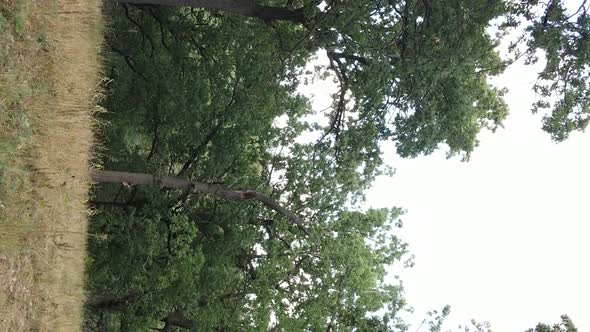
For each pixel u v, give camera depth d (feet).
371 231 65.82
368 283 60.03
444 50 52.34
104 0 55.42
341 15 51.70
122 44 71.61
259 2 62.54
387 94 57.11
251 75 62.54
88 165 40.73
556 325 58.80
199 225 67.82
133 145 74.08
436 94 57.98
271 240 64.90
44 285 33.65
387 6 53.26
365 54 55.31
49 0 33.68
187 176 66.49
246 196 59.82
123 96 69.05
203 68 66.54
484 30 52.95
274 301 61.00
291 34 61.93
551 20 47.52
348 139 60.80
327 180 64.75
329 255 61.11
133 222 65.92
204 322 60.39
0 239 27.58
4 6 28.53
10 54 29.04
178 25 69.05
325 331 59.31
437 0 51.13
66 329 37.11
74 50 37.17
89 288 62.64
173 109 65.92
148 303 63.46
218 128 64.34
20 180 29.84
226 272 62.44
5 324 29.40
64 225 36.47
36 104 31.32
